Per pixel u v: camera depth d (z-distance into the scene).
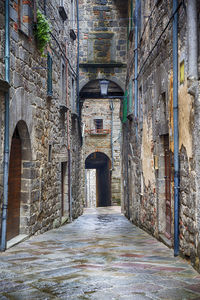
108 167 25.50
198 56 4.23
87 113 24.19
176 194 5.21
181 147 5.08
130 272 4.04
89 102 24.19
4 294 3.20
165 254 5.32
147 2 8.49
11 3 5.84
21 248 5.77
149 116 8.11
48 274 3.94
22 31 6.27
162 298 3.08
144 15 9.01
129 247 5.99
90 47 14.23
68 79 11.75
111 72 14.32
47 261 4.69
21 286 3.45
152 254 5.31
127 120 13.42
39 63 7.63
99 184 31.81
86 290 3.31
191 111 4.53
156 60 7.23
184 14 4.89
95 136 24.16
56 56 9.61
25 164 6.96
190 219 4.58
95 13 14.25
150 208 7.94
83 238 7.18
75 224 10.99
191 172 4.54
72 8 12.75
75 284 3.52
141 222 9.42
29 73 6.88
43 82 8.02
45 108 8.25
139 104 9.96
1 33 5.34
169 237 6.40
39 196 7.60
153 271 4.09
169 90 6.00
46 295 3.17
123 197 17.16
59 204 9.97
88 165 29.64
